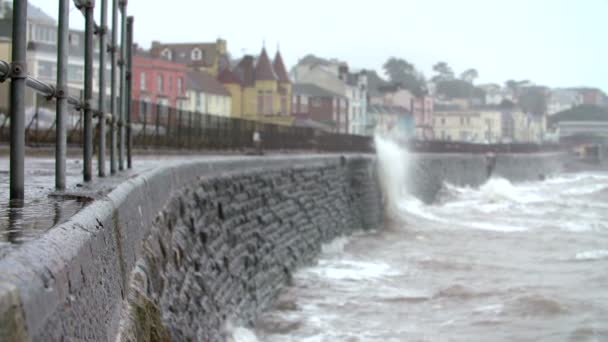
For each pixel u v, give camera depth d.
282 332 15.06
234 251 14.75
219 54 95.75
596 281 20.75
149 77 75.19
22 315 3.05
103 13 8.39
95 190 6.71
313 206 25.02
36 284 3.32
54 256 3.79
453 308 17.42
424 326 15.77
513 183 87.06
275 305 17.11
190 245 10.96
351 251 26.55
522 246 29.06
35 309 3.22
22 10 5.26
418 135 145.62
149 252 7.71
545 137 183.12
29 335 3.10
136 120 31.31
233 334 12.87
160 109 33.66
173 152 32.28
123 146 10.38
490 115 162.88
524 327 15.71
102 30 8.45
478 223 38.47
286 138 52.06
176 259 9.47
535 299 17.94
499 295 18.77
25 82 5.48
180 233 10.40
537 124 194.12
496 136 164.12
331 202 28.25
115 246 5.73
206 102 85.06
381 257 25.17
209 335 10.87
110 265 5.35
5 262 3.28
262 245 17.50
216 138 41.06
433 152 68.56
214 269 12.52
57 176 6.77
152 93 75.56
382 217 37.78
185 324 9.20
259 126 47.88
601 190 70.56
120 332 5.38
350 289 19.27
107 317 4.94
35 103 23.22
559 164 124.12
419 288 19.67
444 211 46.25
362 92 118.88
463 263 24.19
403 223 37.41
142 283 6.73
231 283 13.85
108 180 7.98
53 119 24.23
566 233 33.84
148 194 8.45
